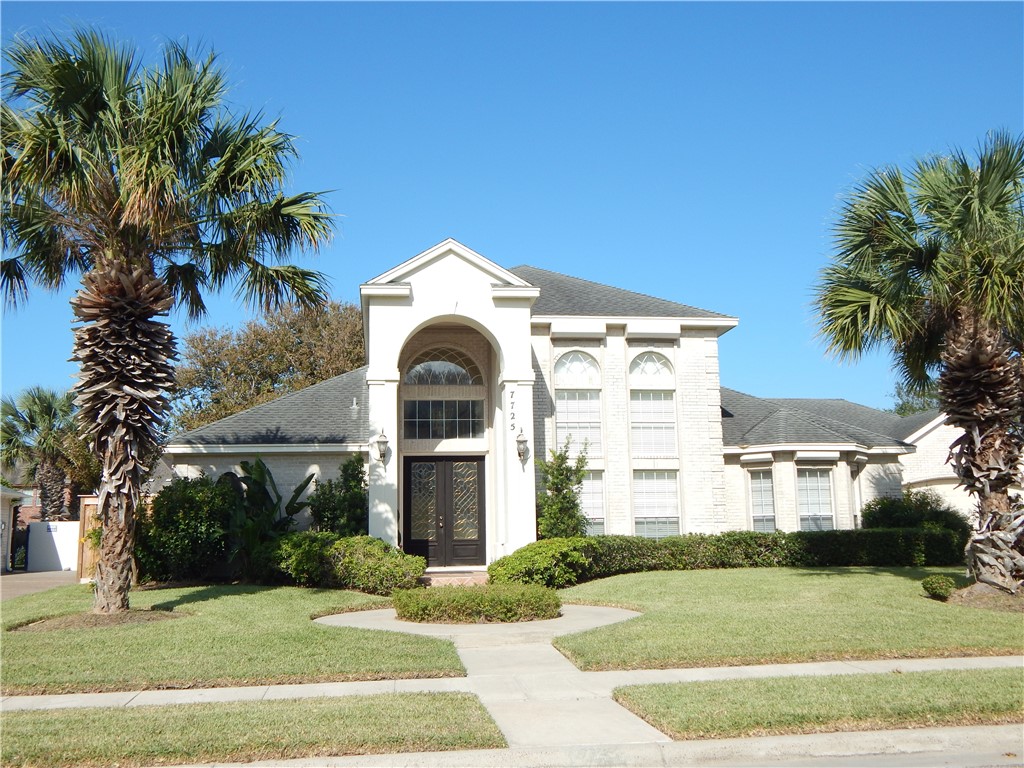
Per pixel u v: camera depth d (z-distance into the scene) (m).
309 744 6.64
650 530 21.56
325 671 9.34
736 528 22.58
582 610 14.35
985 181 13.92
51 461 33.31
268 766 6.34
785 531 21.45
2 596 18.66
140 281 13.11
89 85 12.80
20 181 12.57
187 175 13.84
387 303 19.02
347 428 21.08
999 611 12.88
